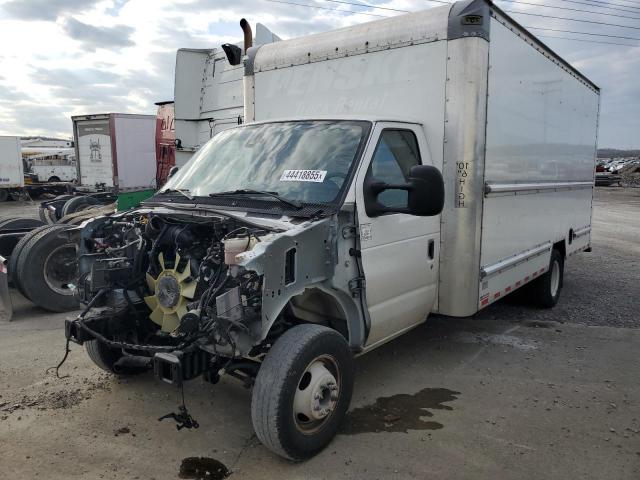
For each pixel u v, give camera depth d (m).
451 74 4.77
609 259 11.72
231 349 3.33
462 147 4.77
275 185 4.17
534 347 5.93
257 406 3.40
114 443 3.84
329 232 3.68
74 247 7.33
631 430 4.09
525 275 6.39
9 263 7.19
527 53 5.90
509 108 5.50
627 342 6.12
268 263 3.24
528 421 4.23
